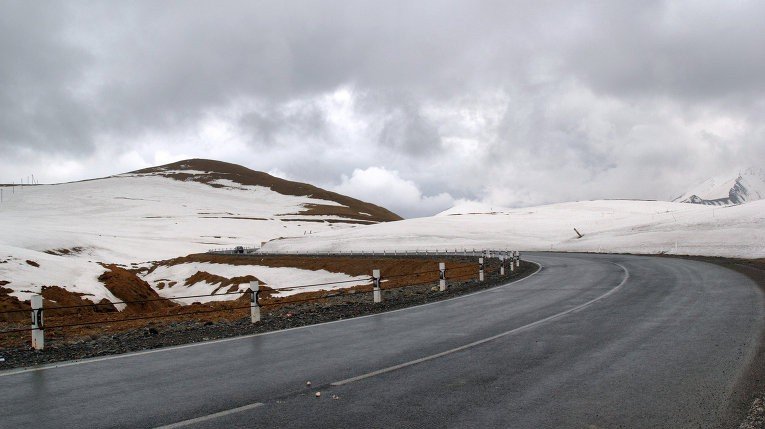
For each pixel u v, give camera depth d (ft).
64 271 122.42
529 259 138.41
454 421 18.62
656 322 37.91
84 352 34.88
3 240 240.73
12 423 19.54
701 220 186.29
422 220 334.85
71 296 105.09
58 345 39.60
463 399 21.15
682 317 39.63
